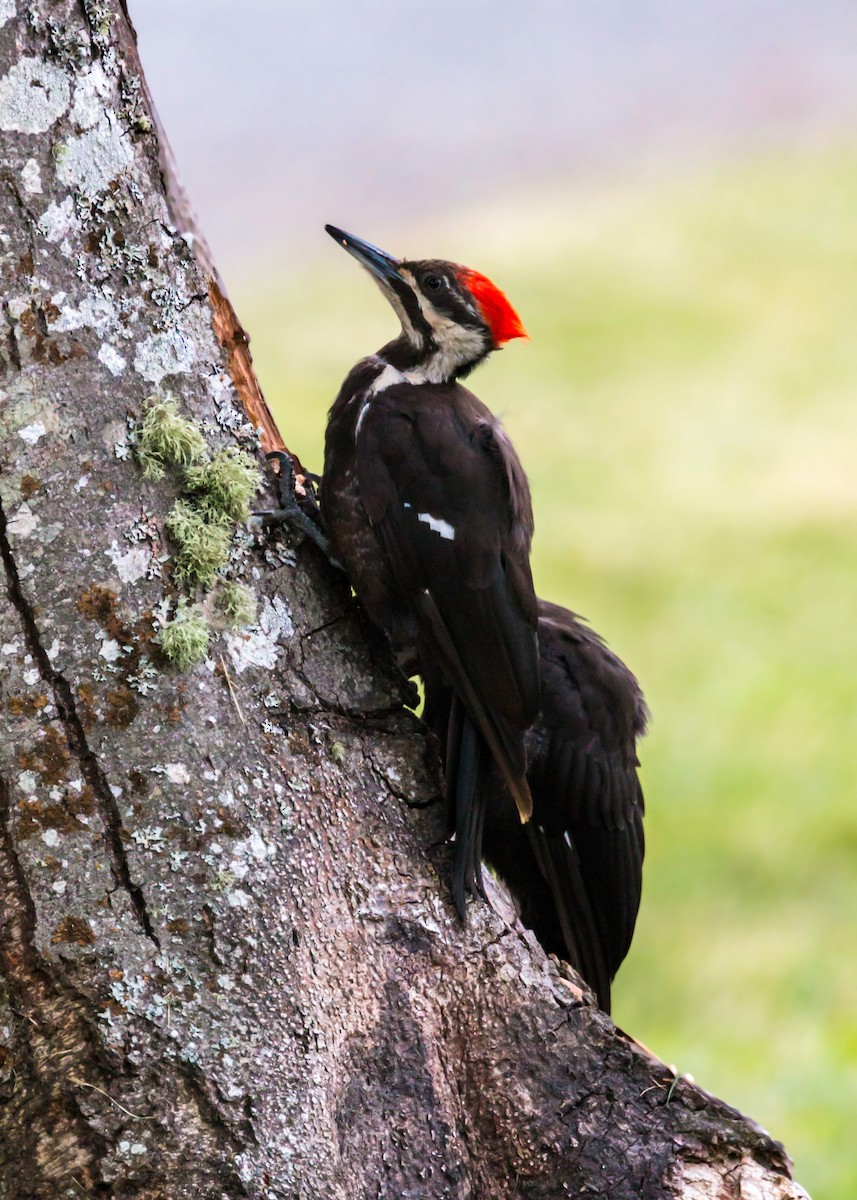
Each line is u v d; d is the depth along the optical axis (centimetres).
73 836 641
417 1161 692
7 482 640
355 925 688
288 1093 661
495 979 718
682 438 2656
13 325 643
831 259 3466
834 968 1462
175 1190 649
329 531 789
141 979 645
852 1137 1210
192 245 773
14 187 646
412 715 737
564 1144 712
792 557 2283
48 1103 643
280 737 685
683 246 3591
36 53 651
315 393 2712
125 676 650
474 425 814
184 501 671
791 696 1941
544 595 2195
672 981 1462
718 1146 717
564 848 907
